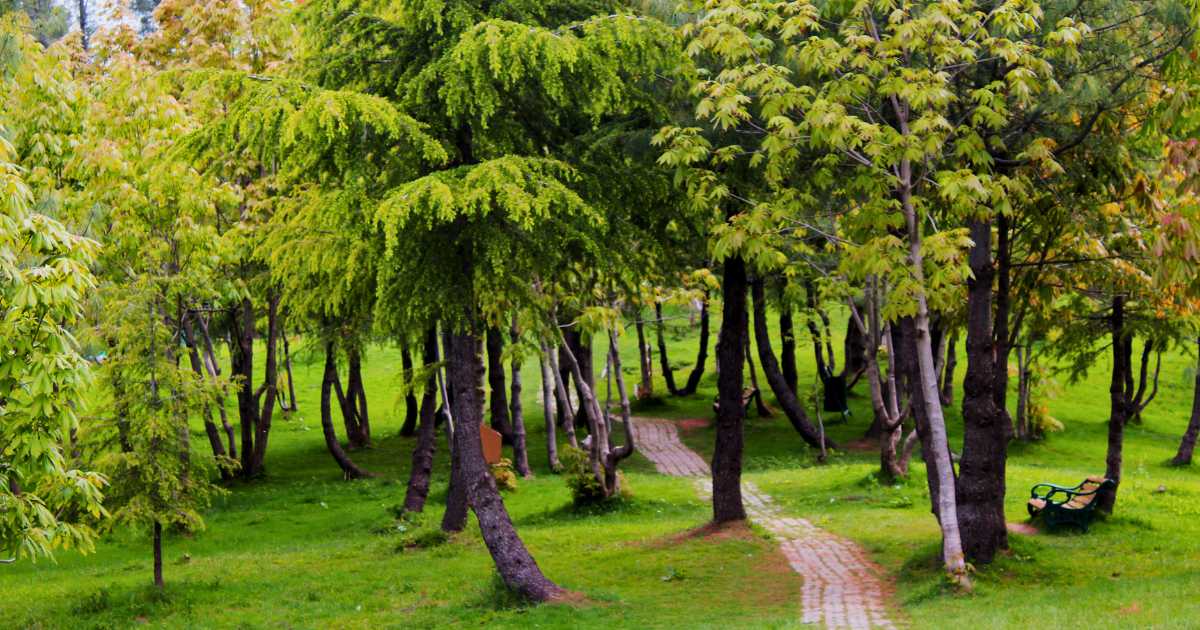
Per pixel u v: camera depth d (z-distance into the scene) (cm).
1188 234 1098
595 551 1803
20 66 1981
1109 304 1944
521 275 1478
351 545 2086
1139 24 1385
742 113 1291
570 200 1281
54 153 2138
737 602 1359
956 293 1602
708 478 2862
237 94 2322
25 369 960
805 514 2123
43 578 1931
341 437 3850
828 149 1455
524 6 1470
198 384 1609
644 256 1675
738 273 1888
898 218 1294
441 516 2362
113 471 1571
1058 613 1073
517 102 1497
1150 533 1703
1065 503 1761
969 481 1441
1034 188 1502
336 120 1259
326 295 1706
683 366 5122
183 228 2081
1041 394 3475
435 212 1288
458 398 1477
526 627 1258
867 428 3578
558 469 2994
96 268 2058
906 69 1232
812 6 1290
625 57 1397
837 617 1207
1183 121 1172
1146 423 3825
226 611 1495
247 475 3058
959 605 1216
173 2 3006
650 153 1582
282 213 1756
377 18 1491
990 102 1329
